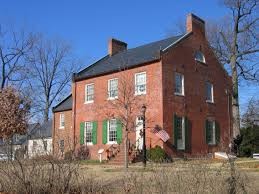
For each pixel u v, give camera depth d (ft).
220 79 122.31
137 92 103.24
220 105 120.37
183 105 104.83
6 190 35.78
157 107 98.84
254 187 33.01
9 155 38.14
